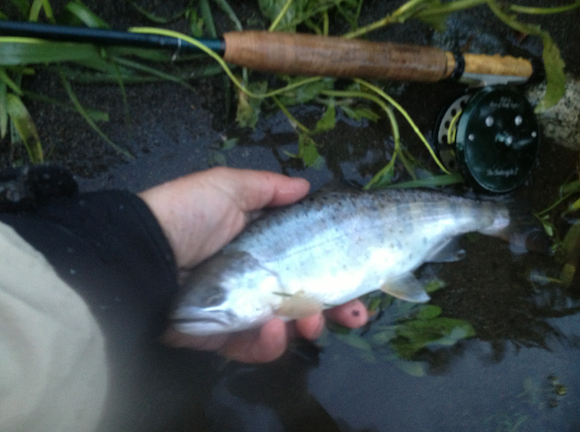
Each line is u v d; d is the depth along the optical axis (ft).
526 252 1.77
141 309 1.29
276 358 1.53
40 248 1.19
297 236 1.52
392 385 1.61
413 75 1.63
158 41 1.42
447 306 1.72
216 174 1.50
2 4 1.54
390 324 1.68
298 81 1.65
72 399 1.14
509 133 1.70
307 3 1.61
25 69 1.52
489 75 1.68
